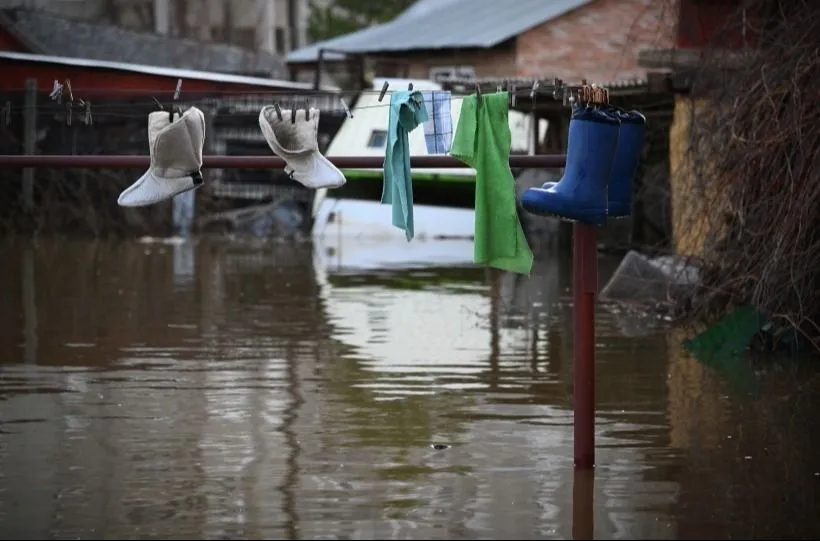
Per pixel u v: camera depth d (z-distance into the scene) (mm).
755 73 20188
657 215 35875
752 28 21812
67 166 13266
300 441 14656
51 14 52719
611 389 17672
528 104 35406
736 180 19906
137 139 42562
